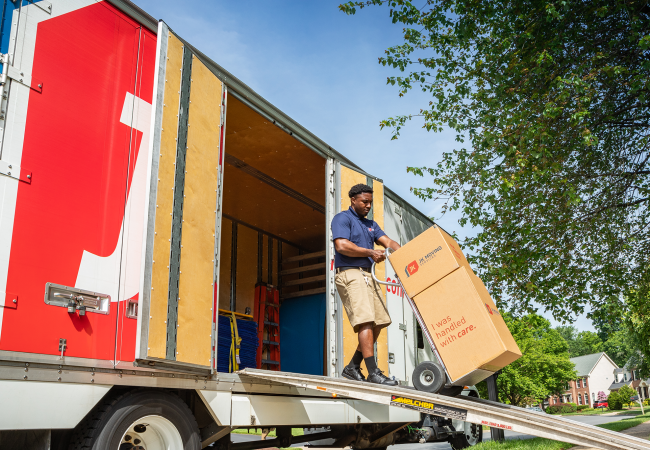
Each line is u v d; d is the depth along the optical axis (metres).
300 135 5.23
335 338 5.20
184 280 3.36
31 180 2.62
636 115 9.16
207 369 3.46
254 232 8.20
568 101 7.81
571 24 7.96
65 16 2.92
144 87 3.40
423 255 3.80
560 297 10.09
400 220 7.26
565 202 8.88
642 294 10.50
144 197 3.28
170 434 3.21
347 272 4.09
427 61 8.67
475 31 8.74
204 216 3.67
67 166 2.82
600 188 9.70
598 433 3.34
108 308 2.91
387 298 6.33
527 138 7.05
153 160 3.20
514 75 7.97
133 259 3.13
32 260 2.55
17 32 2.65
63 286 2.68
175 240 3.32
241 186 7.01
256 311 7.41
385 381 3.85
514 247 9.34
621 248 10.18
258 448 4.57
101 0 3.17
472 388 8.84
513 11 8.09
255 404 3.85
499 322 3.73
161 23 3.43
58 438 2.85
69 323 2.68
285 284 8.29
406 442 7.19
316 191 7.25
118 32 3.27
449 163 9.48
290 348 7.58
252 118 5.30
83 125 2.95
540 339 34.81
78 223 2.82
